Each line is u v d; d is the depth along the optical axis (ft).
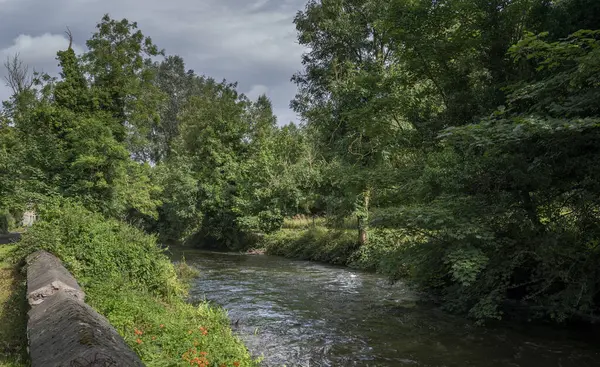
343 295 42.27
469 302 34.88
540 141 29.27
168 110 179.42
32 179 52.85
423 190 37.17
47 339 12.12
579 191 29.37
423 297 40.29
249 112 119.34
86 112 61.87
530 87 29.04
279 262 71.05
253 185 91.56
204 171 106.73
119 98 66.59
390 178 44.50
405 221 33.06
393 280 41.27
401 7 44.27
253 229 90.68
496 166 32.09
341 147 64.80
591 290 28.32
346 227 77.20
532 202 31.50
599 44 25.30
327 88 71.51
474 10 40.11
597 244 28.86
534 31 37.37
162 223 120.88
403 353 25.00
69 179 55.36
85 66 64.39
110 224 35.55
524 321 31.42
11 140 60.70
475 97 40.45
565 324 30.25
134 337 17.08
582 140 28.45
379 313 34.91
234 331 29.19
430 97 48.52
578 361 23.32
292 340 27.43
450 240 32.27
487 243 30.89
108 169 58.39
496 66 39.75
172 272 34.86
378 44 68.64
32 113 57.88
